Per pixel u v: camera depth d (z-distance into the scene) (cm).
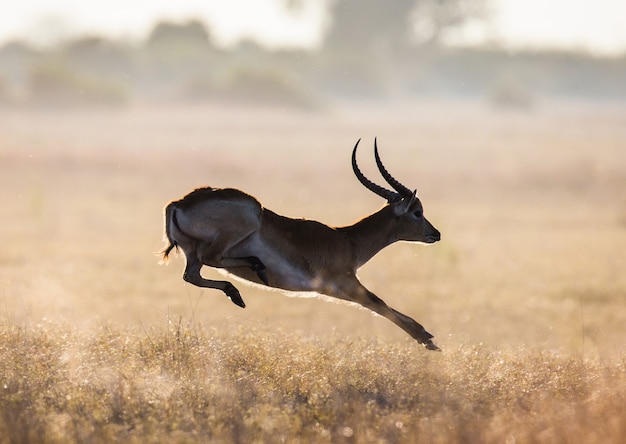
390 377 3197
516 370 3347
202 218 3344
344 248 3656
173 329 3678
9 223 8812
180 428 2589
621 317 5378
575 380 3278
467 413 2784
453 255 7175
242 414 2688
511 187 12700
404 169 13862
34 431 2467
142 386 2919
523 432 2600
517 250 7888
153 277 6362
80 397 2806
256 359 3312
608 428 2633
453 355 3503
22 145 15588
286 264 3494
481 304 5759
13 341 3403
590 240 8469
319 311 5503
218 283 3391
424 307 5688
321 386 3052
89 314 4912
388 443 2544
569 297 6025
